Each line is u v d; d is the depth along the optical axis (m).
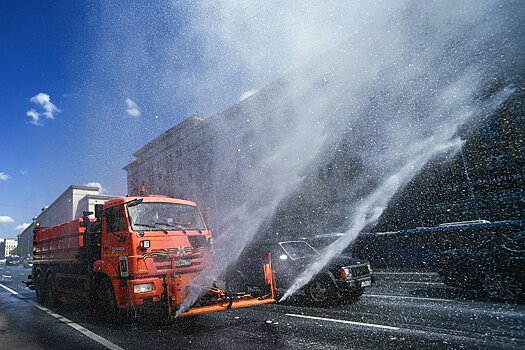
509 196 12.30
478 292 6.07
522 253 5.65
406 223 14.96
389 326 4.55
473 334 3.97
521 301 5.57
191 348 4.15
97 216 6.30
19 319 7.13
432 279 8.65
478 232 7.00
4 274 27.42
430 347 3.62
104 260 6.00
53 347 4.64
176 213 6.27
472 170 13.25
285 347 3.95
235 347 4.07
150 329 5.38
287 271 6.83
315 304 6.41
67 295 7.75
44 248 9.34
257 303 5.40
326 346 3.88
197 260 5.88
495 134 12.82
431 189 14.38
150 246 5.45
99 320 6.29
